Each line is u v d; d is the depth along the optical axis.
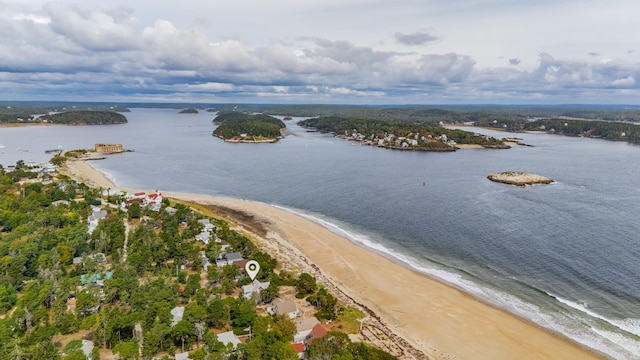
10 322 76.25
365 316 87.88
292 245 129.62
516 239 132.75
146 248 112.81
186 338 75.75
